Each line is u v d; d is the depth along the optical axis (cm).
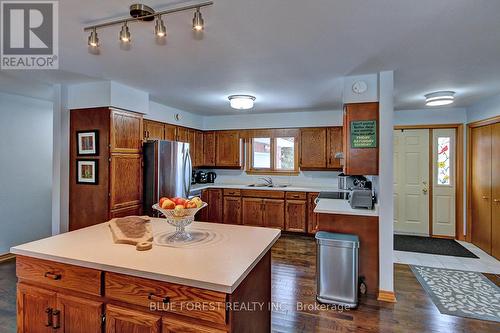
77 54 243
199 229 210
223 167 584
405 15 175
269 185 567
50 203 460
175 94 391
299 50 232
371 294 287
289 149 575
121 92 345
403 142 518
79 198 347
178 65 271
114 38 209
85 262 145
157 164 380
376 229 285
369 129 291
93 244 172
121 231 187
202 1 160
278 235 197
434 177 505
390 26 191
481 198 436
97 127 336
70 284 151
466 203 476
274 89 362
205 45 222
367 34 203
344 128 301
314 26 191
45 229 452
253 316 158
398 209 525
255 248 167
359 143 293
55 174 347
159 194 380
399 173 523
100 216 336
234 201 540
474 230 459
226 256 153
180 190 423
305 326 233
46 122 452
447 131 496
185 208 180
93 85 336
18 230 414
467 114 473
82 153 345
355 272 262
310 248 440
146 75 305
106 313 142
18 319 164
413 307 263
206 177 610
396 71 285
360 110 295
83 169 344
